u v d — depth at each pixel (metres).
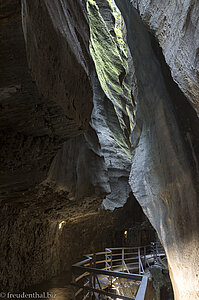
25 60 1.90
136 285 8.67
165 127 5.85
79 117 3.31
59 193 5.34
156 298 9.53
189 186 5.19
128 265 11.15
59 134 3.28
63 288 5.67
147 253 14.71
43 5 2.24
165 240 5.77
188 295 4.94
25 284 5.54
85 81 3.63
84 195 6.23
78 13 3.92
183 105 5.53
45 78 2.32
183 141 5.51
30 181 3.69
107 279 7.41
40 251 6.35
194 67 3.26
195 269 4.82
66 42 2.88
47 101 2.50
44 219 6.22
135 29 7.08
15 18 1.61
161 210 5.99
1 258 4.67
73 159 5.81
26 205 4.98
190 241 5.01
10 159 3.07
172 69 4.01
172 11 3.93
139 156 7.01
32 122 2.80
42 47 2.22
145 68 6.86
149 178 6.36
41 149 3.26
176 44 3.79
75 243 8.72
